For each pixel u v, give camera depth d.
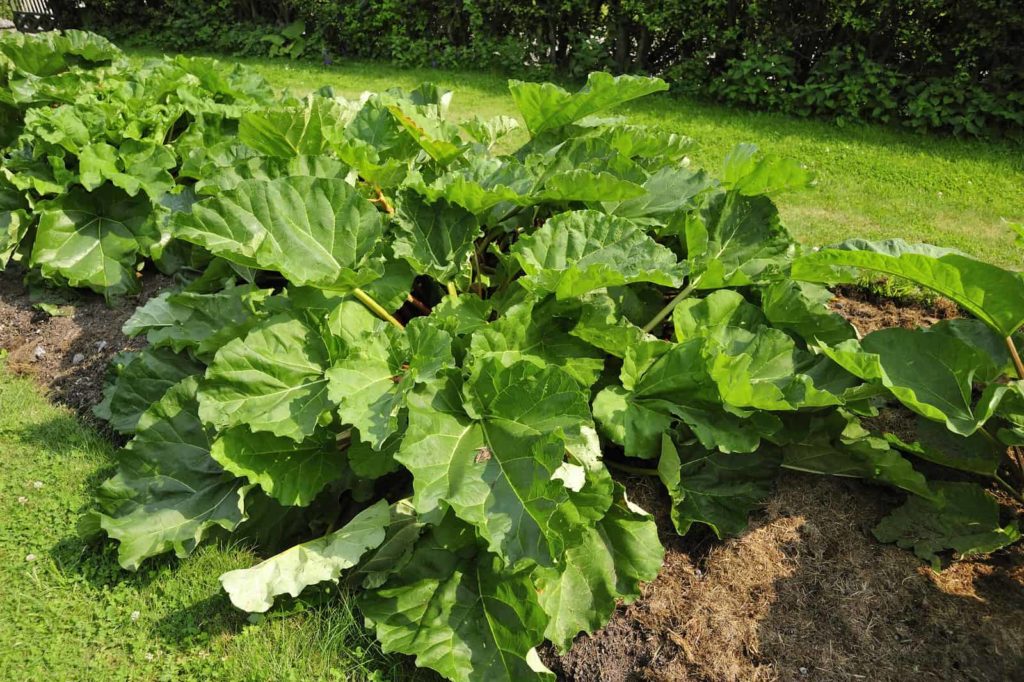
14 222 4.88
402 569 2.79
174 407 3.21
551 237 3.26
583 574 2.75
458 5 10.73
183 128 5.45
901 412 3.54
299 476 2.97
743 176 3.76
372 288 3.28
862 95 8.22
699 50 9.17
